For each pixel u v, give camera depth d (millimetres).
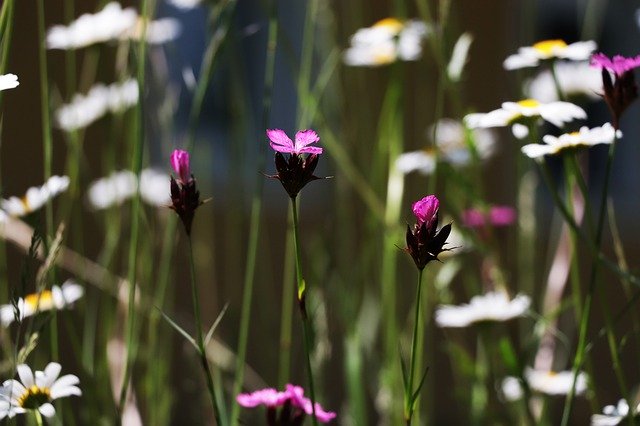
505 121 1197
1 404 1091
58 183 1194
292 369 1558
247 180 1826
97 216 1731
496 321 1289
